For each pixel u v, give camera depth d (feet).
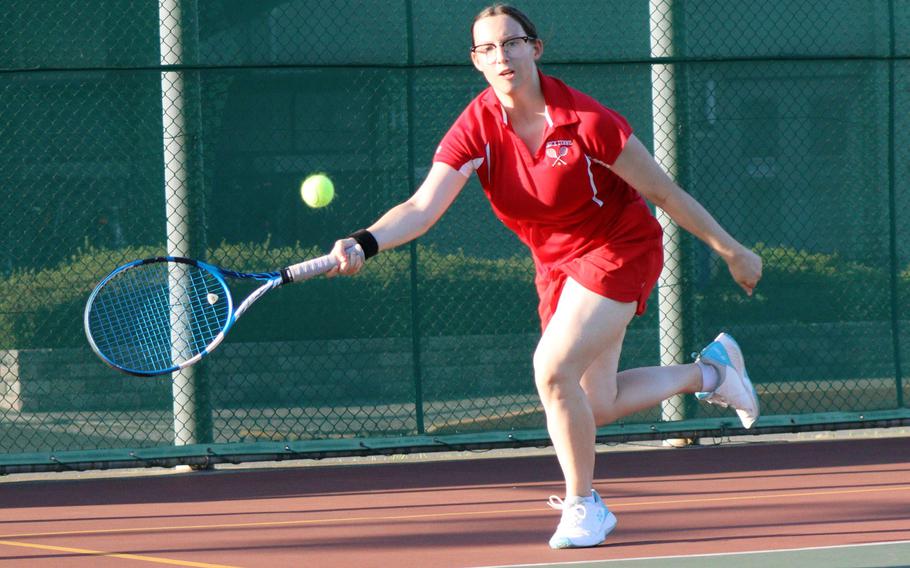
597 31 58.85
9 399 55.42
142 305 54.39
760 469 53.62
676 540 38.14
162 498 50.55
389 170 57.88
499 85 32.30
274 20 57.11
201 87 56.59
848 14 60.59
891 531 38.93
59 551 39.58
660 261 35.22
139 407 56.13
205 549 39.55
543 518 43.57
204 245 56.49
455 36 58.13
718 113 59.93
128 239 56.29
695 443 61.21
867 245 60.95
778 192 60.39
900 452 57.47
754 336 60.13
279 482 54.13
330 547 39.40
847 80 60.75
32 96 55.83
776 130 60.29
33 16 55.77
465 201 58.23
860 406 60.64
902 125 60.95
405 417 57.67
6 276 55.72
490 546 38.42
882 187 60.90
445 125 58.18
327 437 57.26
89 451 55.31
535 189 33.19
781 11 60.18
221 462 55.98
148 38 56.65
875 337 60.80
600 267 33.88
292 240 57.31
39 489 53.36
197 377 56.18
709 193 59.93
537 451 61.46
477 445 57.52
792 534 38.78
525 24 32.50
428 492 50.52
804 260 60.44
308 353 57.16
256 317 56.75
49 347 55.72
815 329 60.49
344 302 57.47
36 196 55.93
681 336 59.62
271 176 57.16
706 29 59.62
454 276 58.18
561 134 32.35
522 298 58.65
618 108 59.36
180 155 56.24
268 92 57.11
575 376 34.32
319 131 57.47
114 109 56.24
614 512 43.86
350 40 57.52
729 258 34.14
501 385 58.39
